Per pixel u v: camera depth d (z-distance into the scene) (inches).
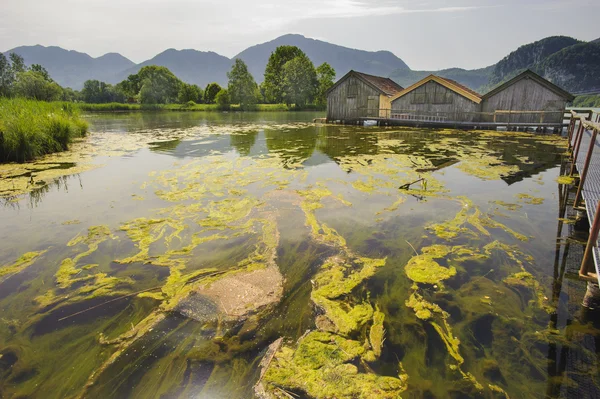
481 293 133.5
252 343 106.7
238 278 144.1
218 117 1393.9
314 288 137.2
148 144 561.3
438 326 114.6
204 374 95.3
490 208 229.6
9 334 113.6
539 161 385.1
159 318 119.6
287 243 178.7
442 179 307.3
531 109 674.8
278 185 290.5
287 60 2126.0
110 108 2014.0
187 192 271.4
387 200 247.8
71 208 236.7
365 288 137.4
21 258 165.8
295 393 88.8
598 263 116.0
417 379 93.0
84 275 150.4
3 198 259.9
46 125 471.5
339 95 943.0
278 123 1036.5
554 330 111.9
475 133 663.1
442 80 754.8
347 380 92.5
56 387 92.3
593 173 238.8
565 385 90.3
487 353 102.4
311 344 105.7
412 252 168.6
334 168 358.9
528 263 156.8
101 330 114.5
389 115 850.8
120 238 187.9
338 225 202.1
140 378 94.6
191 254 168.1
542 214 217.9
